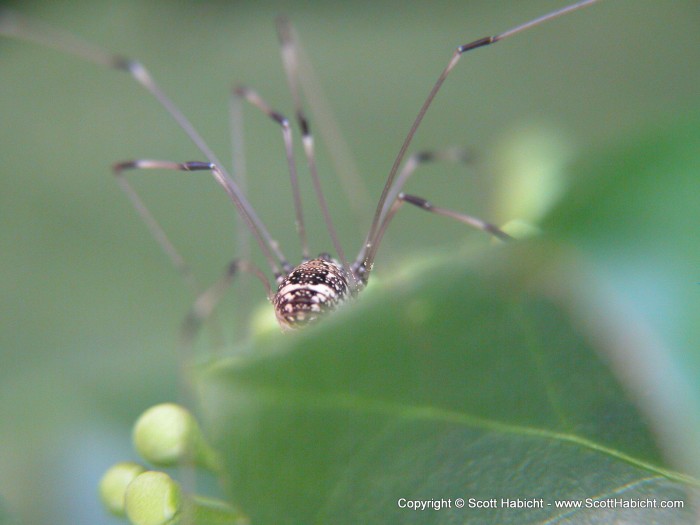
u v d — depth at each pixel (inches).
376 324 2.9
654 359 2.9
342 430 3.0
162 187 5.3
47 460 4.2
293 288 4.4
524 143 3.3
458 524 3.0
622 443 3.0
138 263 5.0
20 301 4.9
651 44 5.4
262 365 2.9
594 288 2.9
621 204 2.9
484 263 2.9
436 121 5.4
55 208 5.2
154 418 3.5
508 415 3.1
